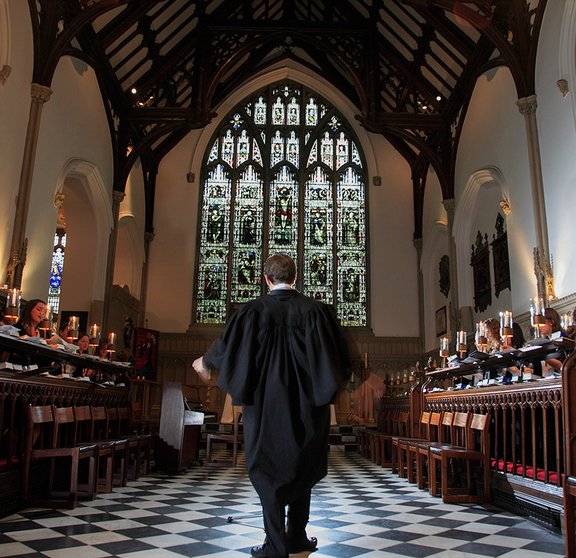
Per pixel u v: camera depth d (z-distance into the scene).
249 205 21.38
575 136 10.23
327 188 21.62
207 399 18.28
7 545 3.93
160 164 21.25
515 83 12.13
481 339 8.77
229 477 8.49
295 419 2.95
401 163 21.69
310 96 22.42
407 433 9.84
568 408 3.80
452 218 16.55
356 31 16.62
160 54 16.78
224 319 20.34
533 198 11.55
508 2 12.29
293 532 3.42
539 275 11.23
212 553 3.82
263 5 19.77
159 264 20.47
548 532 4.61
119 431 8.19
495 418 6.19
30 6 11.00
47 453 5.40
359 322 20.50
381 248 20.98
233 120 22.12
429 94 17.11
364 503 6.14
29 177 10.87
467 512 5.56
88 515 5.10
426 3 12.72
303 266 20.91
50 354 6.52
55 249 21.44
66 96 12.81
